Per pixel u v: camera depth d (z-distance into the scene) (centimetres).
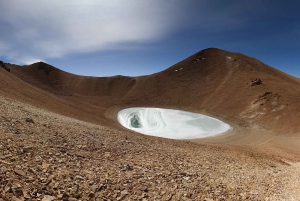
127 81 13912
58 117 1983
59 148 966
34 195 557
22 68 14800
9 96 2264
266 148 3428
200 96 9919
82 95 13088
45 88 12544
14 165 668
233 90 9131
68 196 607
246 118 6631
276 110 6331
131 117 7400
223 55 12962
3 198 495
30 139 954
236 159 1855
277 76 10625
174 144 2022
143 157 1195
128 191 737
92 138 1317
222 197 890
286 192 1206
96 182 734
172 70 13275
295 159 2689
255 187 1149
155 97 11200
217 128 6000
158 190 803
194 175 1070
